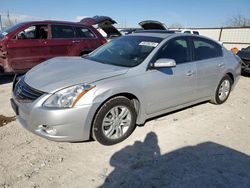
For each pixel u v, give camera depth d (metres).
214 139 3.57
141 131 3.68
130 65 3.49
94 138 3.15
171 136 3.59
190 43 4.23
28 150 3.07
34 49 6.43
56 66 3.64
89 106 2.86
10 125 3.73
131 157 3.01
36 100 2.85
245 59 8.53
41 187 2.44
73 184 2.51
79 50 7.18
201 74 4.28
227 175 2.75
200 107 4.90
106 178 2.62
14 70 6.25
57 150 3.10
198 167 2.87
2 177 2.55
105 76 3.12
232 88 5.35
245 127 4.05
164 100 3.76
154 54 3.61
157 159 2.99
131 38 4.27
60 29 6.89
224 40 19.23
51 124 2.78
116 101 3.12
